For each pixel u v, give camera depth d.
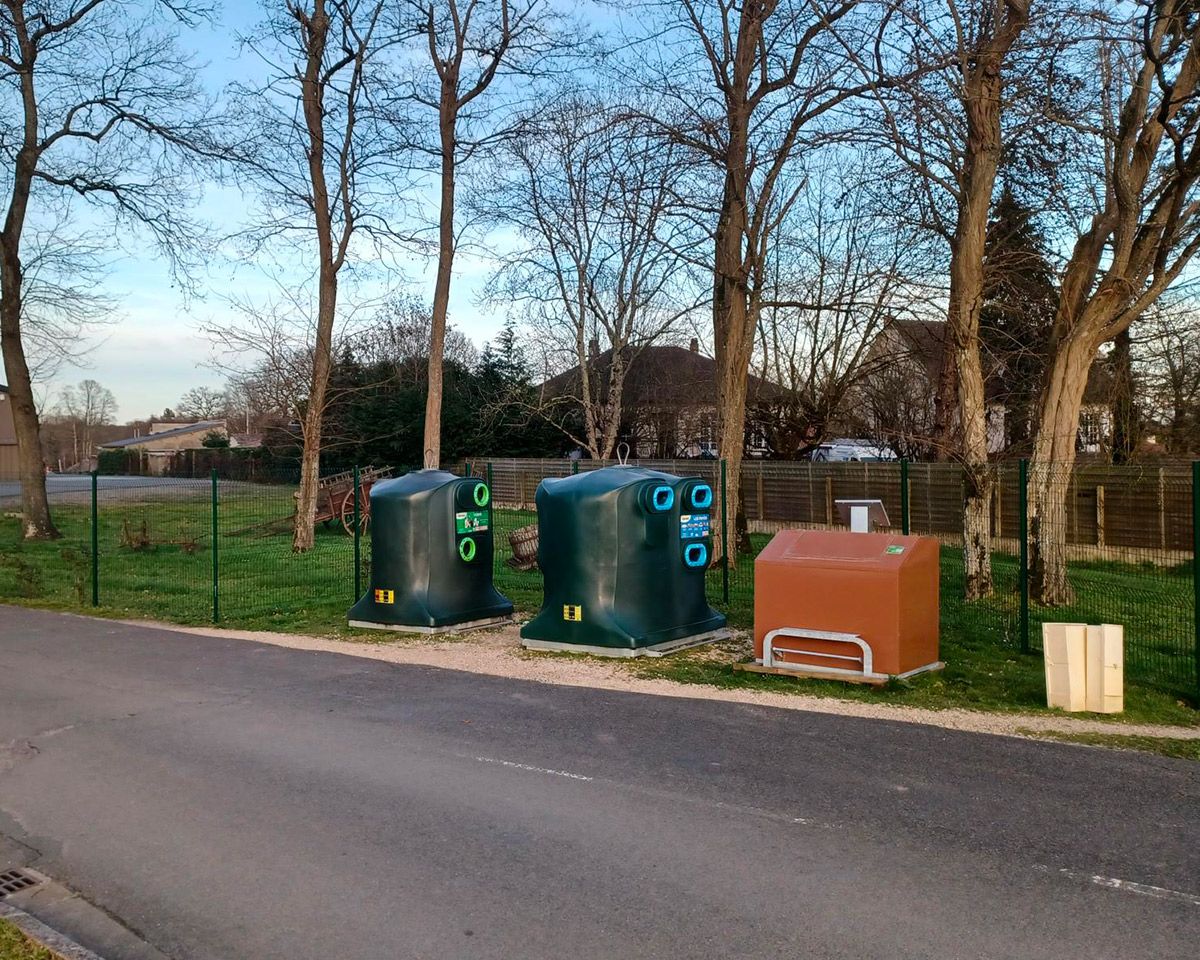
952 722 7.60
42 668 9.88
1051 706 8.11
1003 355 21.36
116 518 28.30
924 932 4.18
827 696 8.50
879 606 8.87
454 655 10.48
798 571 9.27
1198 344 25.72
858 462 23.50
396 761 6.66
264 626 12.66
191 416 121.69
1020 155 15.68
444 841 5.25
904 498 11.77
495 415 39.19
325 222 21.77
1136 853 5.01
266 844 5.27
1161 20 11.55
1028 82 13.40
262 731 7.46
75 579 17.17
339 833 5.39
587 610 10.41
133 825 5.58
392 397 39.00
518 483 33.28
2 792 6.16
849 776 6.24
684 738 7.14
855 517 10.24
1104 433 25.27
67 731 7.50
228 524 24.94
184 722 7.73
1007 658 10.06
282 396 33.41
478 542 12.48
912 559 9.07
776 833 5.30
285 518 24.38
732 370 17.80
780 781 6.16
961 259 13.45
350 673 9.56
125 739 7.27
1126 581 14.45
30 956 4.05
